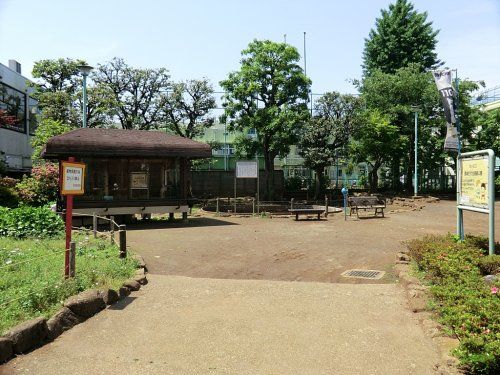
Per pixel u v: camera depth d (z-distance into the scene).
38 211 11.78
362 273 8.73
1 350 4.23
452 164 32.81
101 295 6.02
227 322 5.47
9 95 25.14
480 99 35.81
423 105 30.23
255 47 27.84
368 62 37.75
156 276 8.23
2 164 21.41
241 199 28.30
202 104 27.89
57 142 15.14
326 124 28.28
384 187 34.47
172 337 4.96
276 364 4.26
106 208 16.47
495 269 6.71
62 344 4.72
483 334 3.87
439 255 7.18
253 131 30.84
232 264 9.77
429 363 4.26
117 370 4.11
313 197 31.58
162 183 17.50
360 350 4.59
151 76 26.64
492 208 7.65
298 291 7.04
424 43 35.59
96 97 23.55
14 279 6.35
